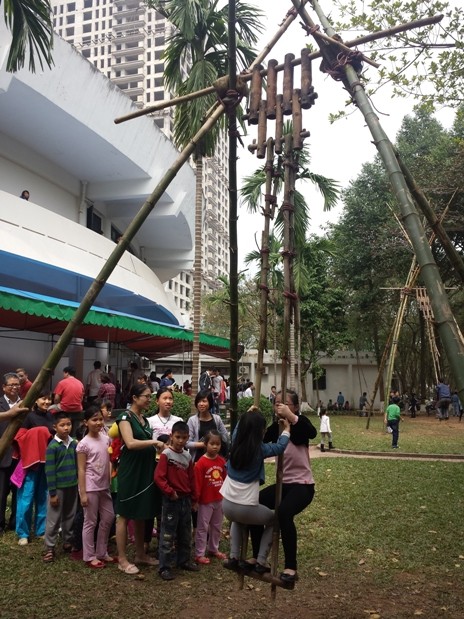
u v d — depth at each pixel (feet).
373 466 37.09
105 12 252.21
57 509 18.42
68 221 50.90
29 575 17.01
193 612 14.66
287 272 12.04
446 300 9.93
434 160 67.82
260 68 12.94
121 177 63.26
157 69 241.76
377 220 87.86
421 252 10.25
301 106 12.12
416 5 19.71
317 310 88.43
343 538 20.83
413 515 24.08
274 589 12.52
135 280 60.59
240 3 32.86
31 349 50.42
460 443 50.16
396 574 17.44
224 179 295.89
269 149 12.81
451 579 17.01
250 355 113.91
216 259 280.72
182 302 243.40
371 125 11.51
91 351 63.36
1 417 10.91
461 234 73.67
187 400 46.34
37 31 21.88
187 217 75.25
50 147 55.31
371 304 94.17
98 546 18.24
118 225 74.49
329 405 106.42
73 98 48.62
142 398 18.04
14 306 29.53
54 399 30.68
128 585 16.43
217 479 18.74
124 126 55.31
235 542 13.24
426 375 113.19
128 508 17.21
